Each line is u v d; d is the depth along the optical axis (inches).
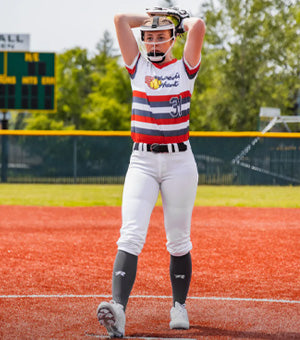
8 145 1649.9
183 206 282.5
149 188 279.0
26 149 1651.1
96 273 439.5
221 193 1325.0
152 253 526.6
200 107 2908.5
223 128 2869.1
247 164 1567.4
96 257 511.2
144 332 281.9
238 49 2795.3
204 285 399.5
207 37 2834.6
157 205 1033.5
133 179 280.7
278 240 619.8
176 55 2576.3
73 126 3393.2
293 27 2802.7
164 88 274.1
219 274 439.8
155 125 275.0
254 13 2800.2
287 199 1189.7
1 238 622.2
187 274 295.7
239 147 1569.9
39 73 1657.2
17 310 324.8
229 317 312.7
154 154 276.8
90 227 727.7
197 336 275.3
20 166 1654.8
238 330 287.4
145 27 274.1
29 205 1047.6
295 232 685.3
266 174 1561.3
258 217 852.6
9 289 380.8
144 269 453.1
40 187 1518.2
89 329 287.3
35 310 325.1
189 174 280.1
